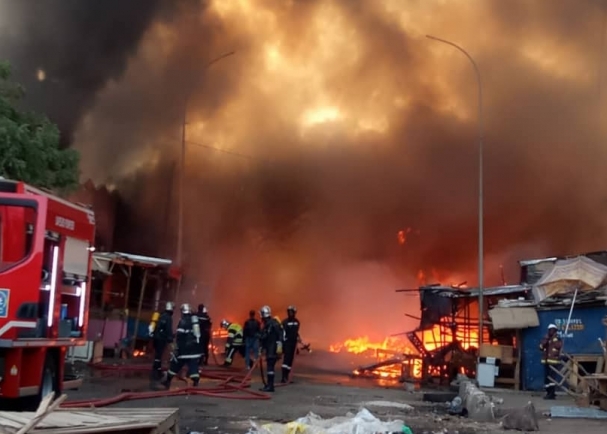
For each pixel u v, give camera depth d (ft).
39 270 29.07
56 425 18.06
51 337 31.32
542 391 62.44
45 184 57.67
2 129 53.06
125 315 78.59
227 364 69.31
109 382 52.75
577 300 62.95
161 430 20.68
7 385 28.53
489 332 72.23
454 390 60.64
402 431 24.39
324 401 45.98
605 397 45.19
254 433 24.39
